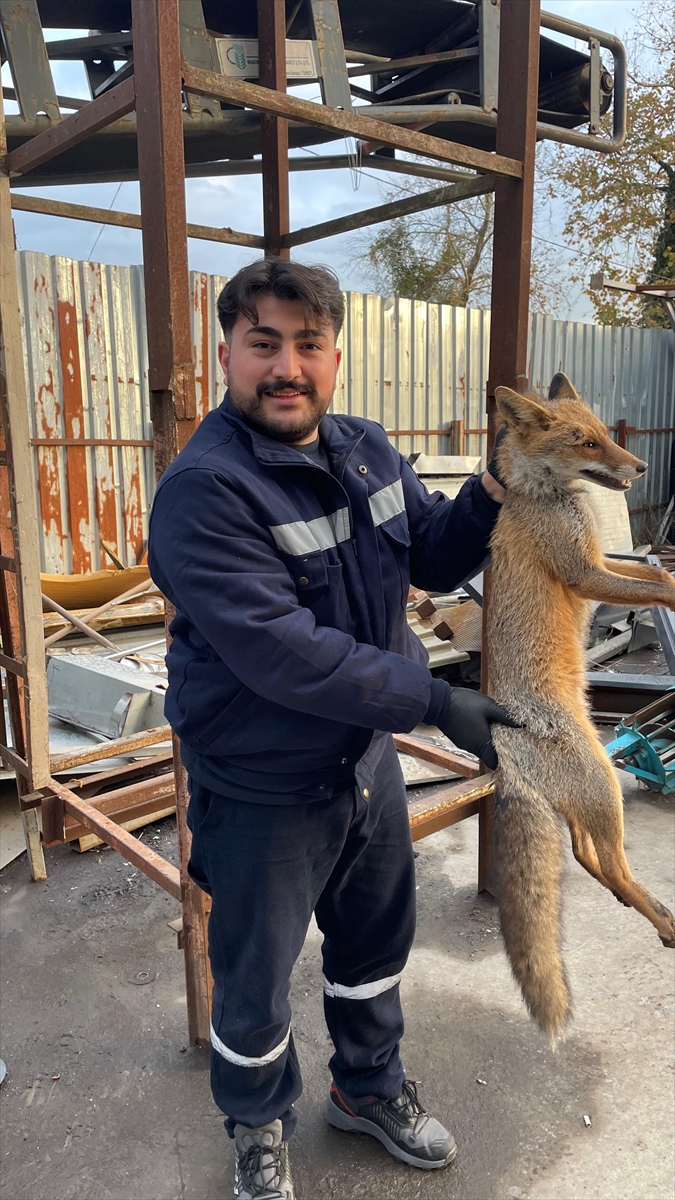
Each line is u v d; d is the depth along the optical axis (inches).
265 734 70.1
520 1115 95.0
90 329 253.1
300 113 87.7
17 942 133.7
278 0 125.4
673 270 697.0
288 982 79.1
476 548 85.6
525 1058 104.0
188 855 98.2
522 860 79.7
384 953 87.6
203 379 278.2
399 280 826.8
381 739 81.7
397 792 86.4
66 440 250.2
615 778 82.0
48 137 105.0
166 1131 94.5
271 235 142.2
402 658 67.7
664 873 149.2
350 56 147.3
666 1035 107.1
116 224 134.7
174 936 134.9
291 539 67.6
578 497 85.4
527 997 80.2
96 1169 89.4
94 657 202.8
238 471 66.1
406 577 78.9
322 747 71.7
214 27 145.7
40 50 118.6
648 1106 95.8
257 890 74.7
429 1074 101.6
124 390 263.9
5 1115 97.4
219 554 63.3
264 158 138.3
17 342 129.4
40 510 248.7
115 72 149.1
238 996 77.9
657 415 514.9
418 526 85.5
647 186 762.2
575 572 82.4
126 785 179.3
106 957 129.3
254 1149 81.7
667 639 220.5
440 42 151.6
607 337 469.4
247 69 134.8
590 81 146.3
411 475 88.9
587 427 82.9
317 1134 94.3
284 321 67.3
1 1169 89.5
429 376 366.6
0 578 149.4
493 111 138.6
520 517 83.6
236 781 73.4
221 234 137.9
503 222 116.3
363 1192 85.7
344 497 72.2
